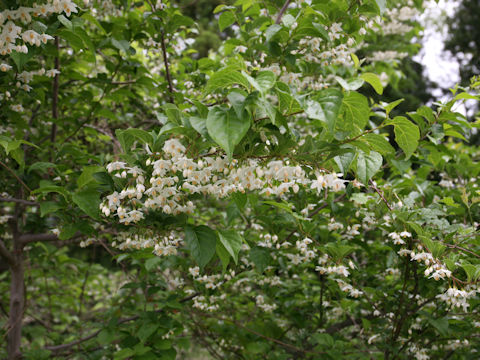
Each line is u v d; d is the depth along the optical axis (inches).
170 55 178.2
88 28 176.4
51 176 141.9
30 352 140.1
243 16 134.2
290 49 115.8
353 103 78.7
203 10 412.5
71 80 162.4
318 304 158.9
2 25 80.8
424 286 118.6
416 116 119.6
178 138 79.7
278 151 78.2
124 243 98.9
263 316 181.8
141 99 185.5
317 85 136.2
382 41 306.3
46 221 143.5
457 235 108.7
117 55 144.7
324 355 141.7
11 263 147.2
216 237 88.9
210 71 135.0
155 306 157.6
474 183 151.9
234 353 182.2
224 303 176.7
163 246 94.1
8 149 95.5
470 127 115.6
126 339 133.7
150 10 145.3
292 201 136.3
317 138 93.8
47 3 84.5
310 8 105.7
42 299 227.8
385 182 142.2
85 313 246.8
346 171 81.9
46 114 169.0
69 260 202.4
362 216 127.7
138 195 80.0
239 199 92.7
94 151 207.3
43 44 94.6
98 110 151.6
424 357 126.2
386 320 136.2
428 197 138.3
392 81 305.7
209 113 65.8
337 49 121.6
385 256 159.6
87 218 106.7
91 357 150.3
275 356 158.4
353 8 118.0
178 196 86.7
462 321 125.8
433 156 126.3
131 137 83.0
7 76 114.2
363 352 150.5
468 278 93.8
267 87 65.2
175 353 131.2
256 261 117.4
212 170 82.2
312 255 115.7
